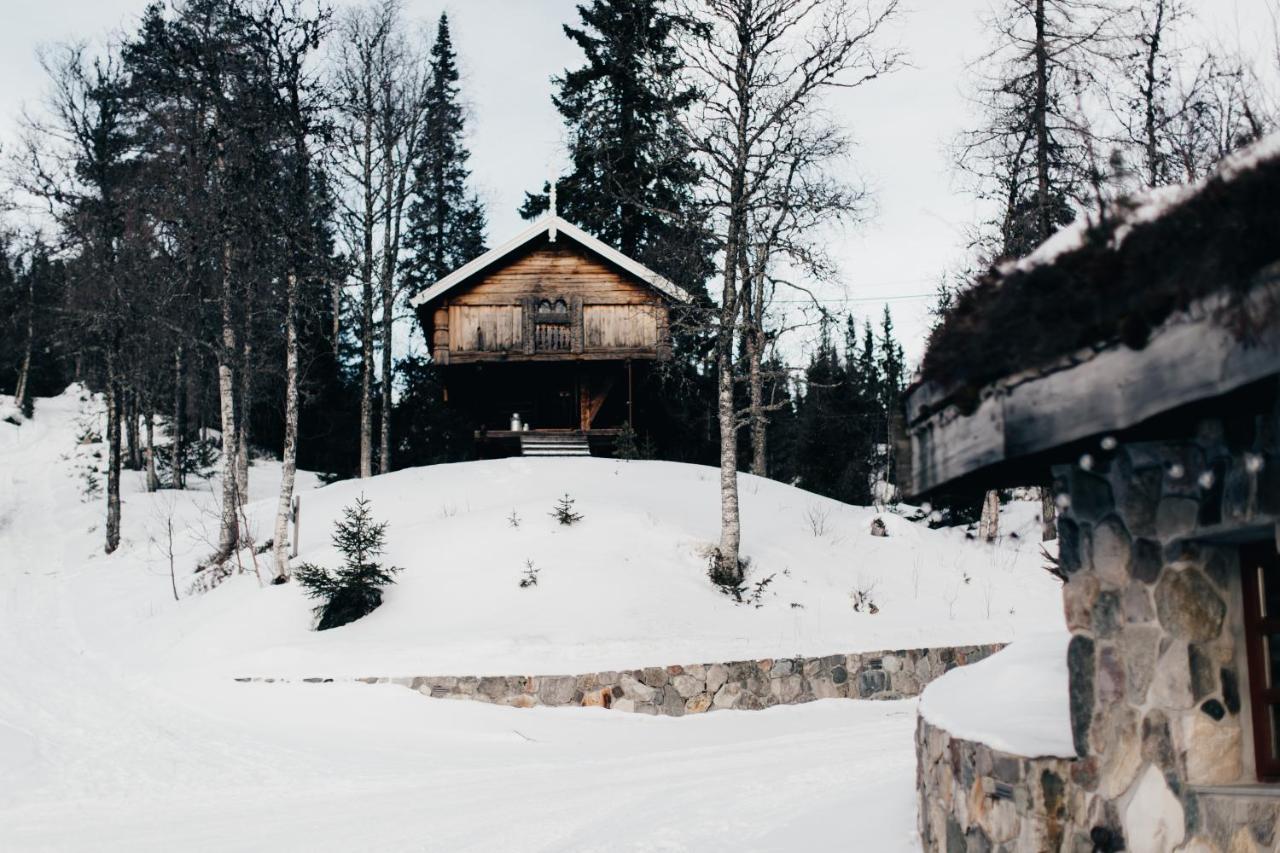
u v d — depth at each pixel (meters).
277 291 28.12
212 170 28.75
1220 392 3.29
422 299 34.06
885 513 28.70
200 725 16.97
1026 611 23.81
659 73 23.45
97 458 46.72
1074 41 20.69
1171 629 5.27
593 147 31.20
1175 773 5.21
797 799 10.59
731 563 23.33
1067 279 3.81
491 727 16.94
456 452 43.94
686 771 13.10
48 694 19.09
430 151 38.38
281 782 13.96
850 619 22.50
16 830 11.78
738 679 18.78
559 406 37.47
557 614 20.94
